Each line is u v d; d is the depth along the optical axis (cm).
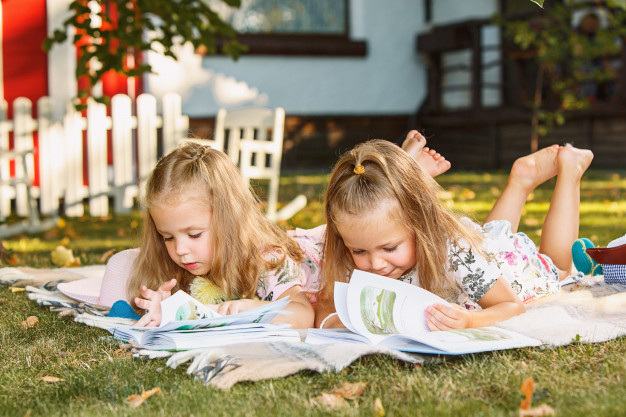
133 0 560
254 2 1155
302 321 274
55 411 200
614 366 213
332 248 279
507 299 267
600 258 310
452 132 1224
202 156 280
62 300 321
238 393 205
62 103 866
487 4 1255
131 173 745
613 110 1019
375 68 1220
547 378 206
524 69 1155
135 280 298
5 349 257
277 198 811
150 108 736
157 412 195
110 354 245
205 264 279
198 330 247
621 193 762
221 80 1123
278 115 644
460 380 208
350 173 257
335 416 187
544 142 1109
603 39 1000
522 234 314
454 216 271
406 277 280
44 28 863
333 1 1202
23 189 729
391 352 223
